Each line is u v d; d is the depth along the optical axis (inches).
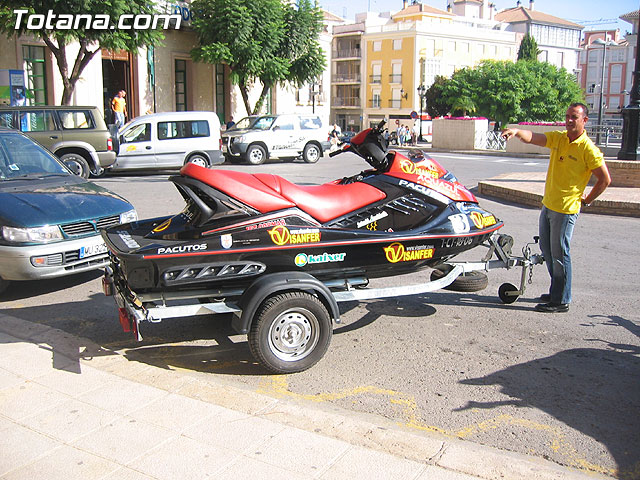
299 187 193.0
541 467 126.7
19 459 131.4
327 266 189.0
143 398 159.2
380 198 199.0
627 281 277.7
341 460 129.0
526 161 1011.9
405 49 2861.7
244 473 124.7
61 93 939.3
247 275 179.8
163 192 535.8
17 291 268.1
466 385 175.0
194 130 720.3
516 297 243.9
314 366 188.5
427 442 136.3
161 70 1093.8
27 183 278.1
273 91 1312.7
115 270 191.5
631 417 157.2
